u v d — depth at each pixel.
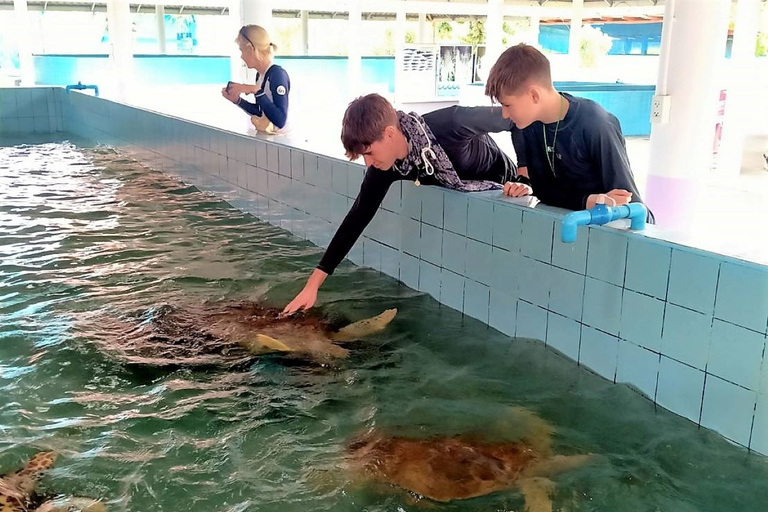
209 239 4.97
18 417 2.46
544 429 2.44
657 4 13.49
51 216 5.48
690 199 4.52
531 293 3.14
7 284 3.85
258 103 5.86
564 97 2.80
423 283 3.88
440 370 2.92
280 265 4.36
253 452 2.29
